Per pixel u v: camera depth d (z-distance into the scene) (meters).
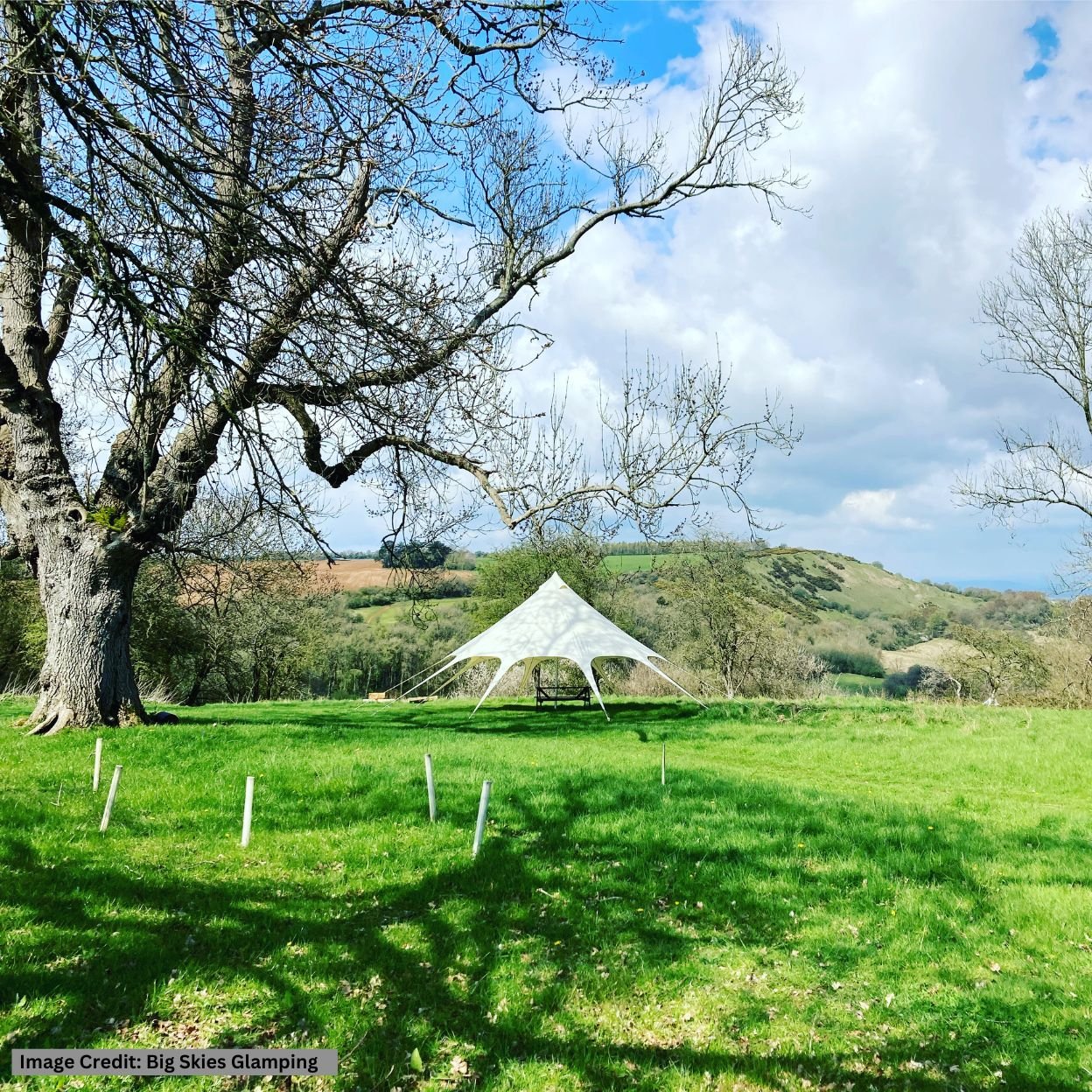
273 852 8.25
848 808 10.51
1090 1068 4.96
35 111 9.01
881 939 6.74
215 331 8.49
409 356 9.98
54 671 14.73
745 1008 5.63
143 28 7.03
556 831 9.25
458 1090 4.53
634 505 17.91
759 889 7.72
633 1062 4.91
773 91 18.39
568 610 23.97
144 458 11.52
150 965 5.49
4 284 14.60
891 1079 4.87
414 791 10.54
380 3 8.87
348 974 5.67
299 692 46.94
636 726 19.98
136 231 8.40
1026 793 13.09
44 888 6.59
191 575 21.91
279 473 9.24
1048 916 7.11
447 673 46.62
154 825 8.91
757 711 22.09
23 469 14.88
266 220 7.96
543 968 6.02
